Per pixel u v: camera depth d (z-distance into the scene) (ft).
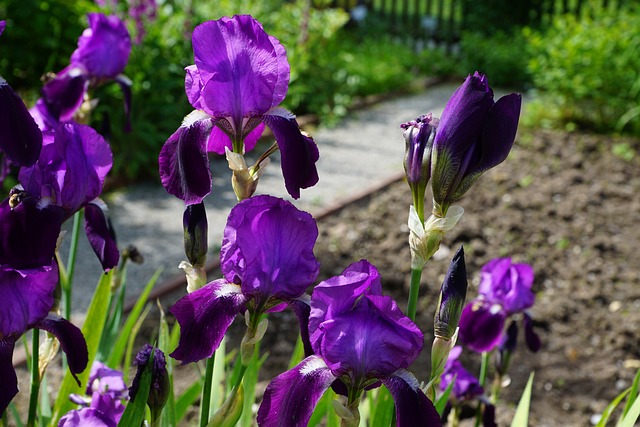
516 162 31.89
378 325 5.99
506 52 46.78
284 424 6.05
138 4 28.86
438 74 48.44
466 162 6.49
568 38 38.17
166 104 29.66
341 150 33.83
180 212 26.55
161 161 6.92
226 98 6.82
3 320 6.88
